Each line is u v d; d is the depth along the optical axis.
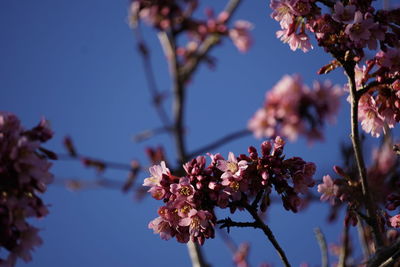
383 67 1.21
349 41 1.18
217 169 1.17
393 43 1.19
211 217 1.16
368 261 1.20
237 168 1.17
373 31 1.19
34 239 1.11
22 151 1.10
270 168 1.17
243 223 1.19
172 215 1.17
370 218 1.21
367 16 1.18
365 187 1.21
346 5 1.21
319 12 1.20
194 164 1.17
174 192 1.16
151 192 1.18
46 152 1.13
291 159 1.18
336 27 1.19
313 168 1.18
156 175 1.19
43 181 1.11
